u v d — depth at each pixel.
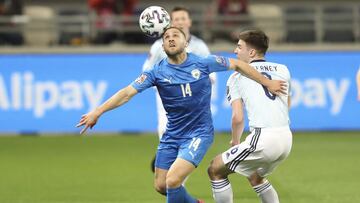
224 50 59.81
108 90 58.59
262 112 27.05
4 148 52.97
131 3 64.69
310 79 58.97
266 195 28.62
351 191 36.78
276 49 59.25
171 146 28.08
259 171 28.12
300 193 36.41
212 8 67.56
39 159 48.09
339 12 71.06
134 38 62.56
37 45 63.28
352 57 59.31
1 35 62.72
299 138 56.69
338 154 49.28
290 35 65.56
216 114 57.88
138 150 51.66
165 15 31.11
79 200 35.12
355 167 44.25
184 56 27.45
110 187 38.31
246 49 28.30
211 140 27.80
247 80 27.52
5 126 58.22
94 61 58.66
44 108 58.28
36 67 58.34
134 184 39.12
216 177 27.59
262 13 68.25
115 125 58.47
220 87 57.72
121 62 58.78
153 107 58.44
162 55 34.16
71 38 63.59
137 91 27.11
